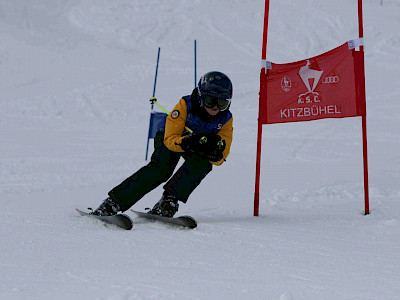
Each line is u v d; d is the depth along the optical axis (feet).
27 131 72.74
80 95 95.66
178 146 25.35
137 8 159.94
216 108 25.45
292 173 46.52
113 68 117.29
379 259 18.44
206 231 23.50
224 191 38.06
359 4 29.60
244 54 129.08
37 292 14.12
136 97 96.94
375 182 40.37
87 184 41.14
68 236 22.06
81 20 153.07
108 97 95.96
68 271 16.40
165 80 109.50
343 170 48.01
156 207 25.85
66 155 55.26
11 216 26.73
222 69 116.67
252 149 61.26
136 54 129.70
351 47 29.68
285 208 31.73
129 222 23.67
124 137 70.18
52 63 119.24
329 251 19.75
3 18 149.07
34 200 33.14
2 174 44.75
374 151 59.41
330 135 69.77
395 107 86.53
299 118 29.84
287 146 62.75
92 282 15.15
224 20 149.79
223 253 19.33
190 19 150.51
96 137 69.67
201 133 26.18
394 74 110.22
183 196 25.76
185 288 14.62
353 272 16.62
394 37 133.80
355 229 24.47
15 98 94.27
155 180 26.40
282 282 15.40
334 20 146.82
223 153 26.86
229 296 13.98
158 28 146.00
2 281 15.21
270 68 29.89
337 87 29.78
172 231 23.58
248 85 103.71
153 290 14.39
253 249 20.06
